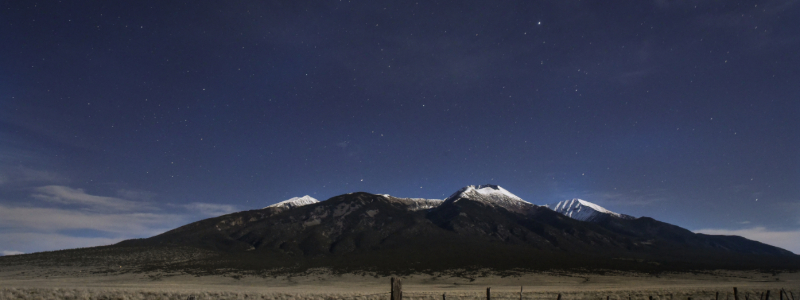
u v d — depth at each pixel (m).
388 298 43.06
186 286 77.44
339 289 71.69
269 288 74.50
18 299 34.09
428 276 102.88
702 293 48.91
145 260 119.75
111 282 84.44
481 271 110.25
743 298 43.00
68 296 36.97
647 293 50.09
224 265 115.81
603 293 51.25
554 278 100.12
